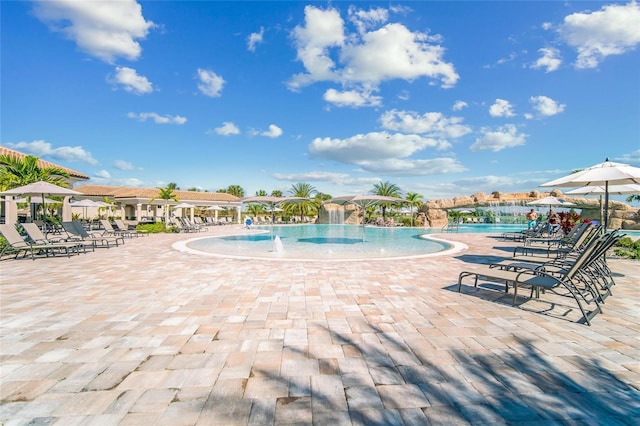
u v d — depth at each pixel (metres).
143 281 6.86
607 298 5.50
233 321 4.38
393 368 3.05
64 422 2.24
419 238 21.25
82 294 5.79
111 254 11.42
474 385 2.75
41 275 7.54
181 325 4.21
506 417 2.31
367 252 13.41
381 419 2.29
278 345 3.59
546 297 5.58
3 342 3.63
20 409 2.39
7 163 15.73
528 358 3.26
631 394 2.61
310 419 2.28
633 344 3.60
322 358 3.27
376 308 4.96
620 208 31.27
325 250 14.42
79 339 3.73
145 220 32.66
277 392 2.64
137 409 2.40
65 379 2.83
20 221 21.14
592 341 3.68
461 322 4.32
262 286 6.41
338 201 20.41
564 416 2.33
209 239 20.17
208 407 2.43
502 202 40.75
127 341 3.68
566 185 8.02
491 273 5.54
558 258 7.82
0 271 8.08
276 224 41.41
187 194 43.12
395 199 19.50
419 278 7.20
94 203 22.77
